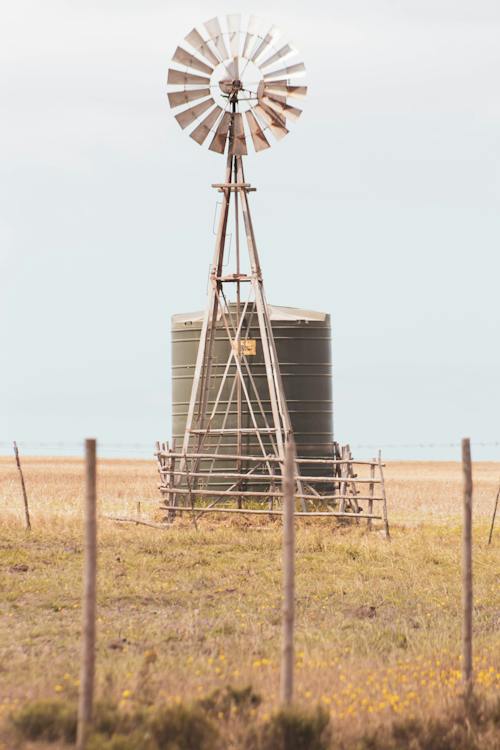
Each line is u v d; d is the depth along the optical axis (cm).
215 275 6044
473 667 2548
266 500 6138
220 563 4225
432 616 3356
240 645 2777
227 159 6003
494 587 3847
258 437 5866
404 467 19812
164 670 2419
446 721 2045
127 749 1784
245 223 6003
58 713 1933
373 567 4241
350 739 1945
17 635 2919
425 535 5209
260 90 5956
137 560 4191
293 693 2155
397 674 2403
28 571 3938
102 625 3073
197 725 1880
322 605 3478
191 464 6228
